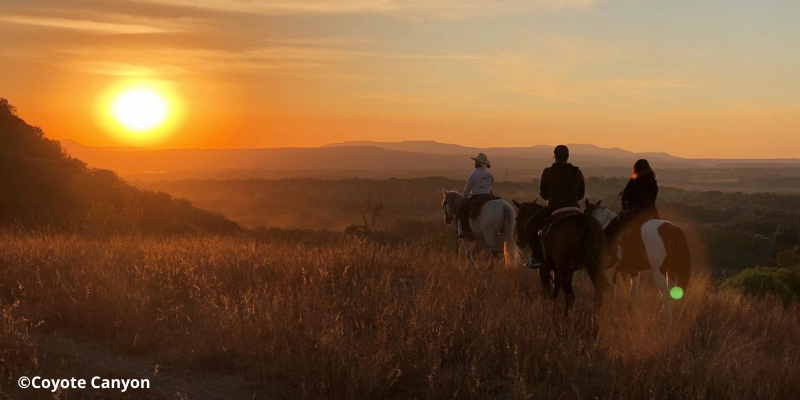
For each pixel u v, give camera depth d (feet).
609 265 33.24
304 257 41.88
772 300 42.16
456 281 35.68
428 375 23.35
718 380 23.15
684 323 30.58
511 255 41.65
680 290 30.86
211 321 27.91
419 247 49.14
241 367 24.57
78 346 26.18
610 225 33.42
